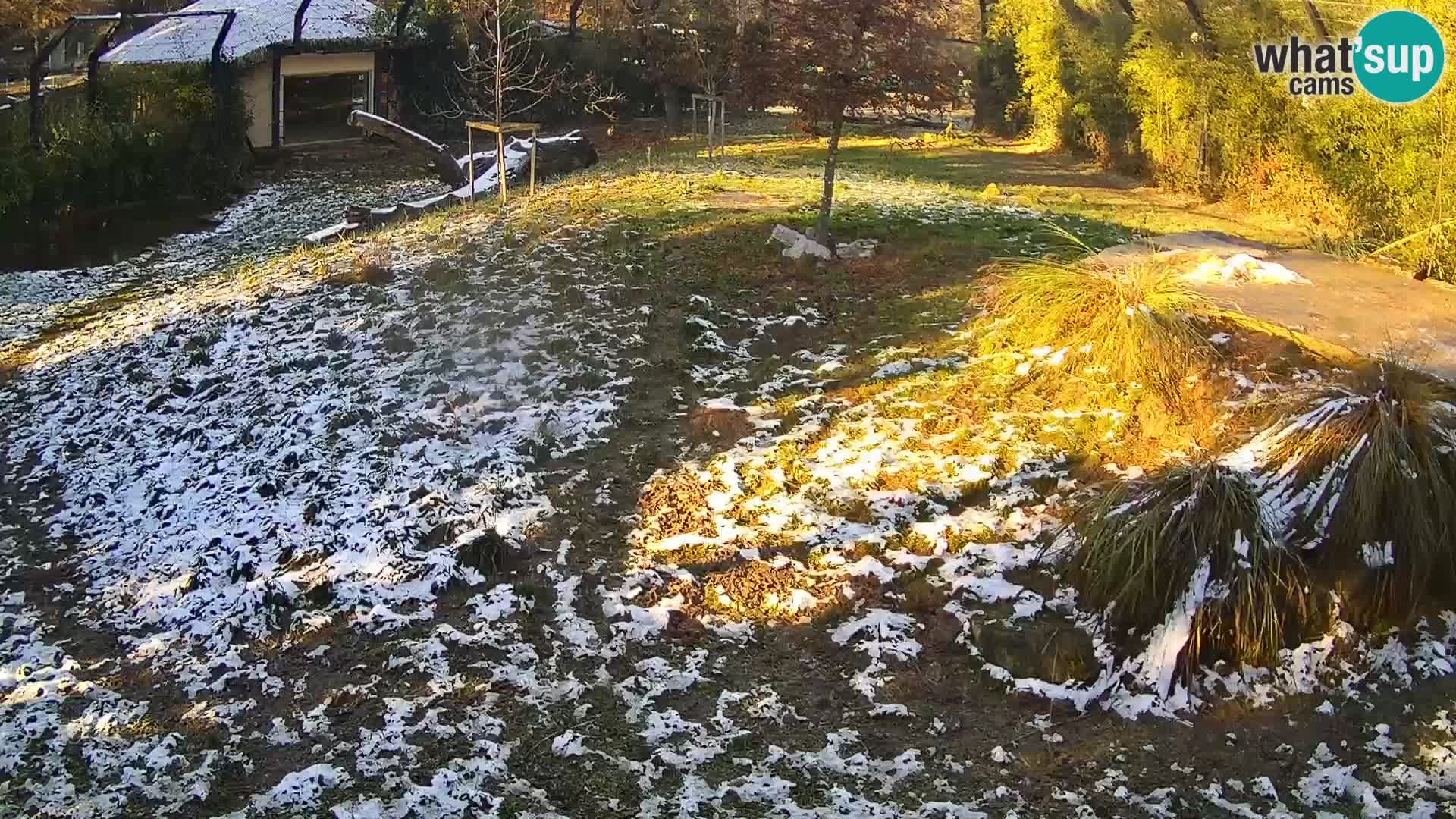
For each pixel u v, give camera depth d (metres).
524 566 5.64
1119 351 6.92
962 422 6.69
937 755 4.24
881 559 5.52
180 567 5.93
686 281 9.42
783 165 17.42
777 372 7.66
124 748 4.48
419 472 6.61
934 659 4.80
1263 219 12.77
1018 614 4.95
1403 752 4.15
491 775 4.16
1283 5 12.91
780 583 5.36
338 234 13.34
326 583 5.55
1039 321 7.58
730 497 6.13
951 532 5.62
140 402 8.21
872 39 9.79
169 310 10.32
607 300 9.06
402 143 17.00
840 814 3.92
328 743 4.43
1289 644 4.64
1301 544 4.83
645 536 5.85
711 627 5.09
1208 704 4.43
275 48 22.03
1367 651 4.64
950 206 12.74
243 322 9.50
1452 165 8.79
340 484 6.56
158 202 17.22
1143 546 4.78
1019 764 4.18
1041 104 20.94
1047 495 5.91
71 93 18.55
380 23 24.95
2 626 5.54
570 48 27.56
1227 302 7.46
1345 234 10.99
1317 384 6.20
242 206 17.50
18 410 8.48
